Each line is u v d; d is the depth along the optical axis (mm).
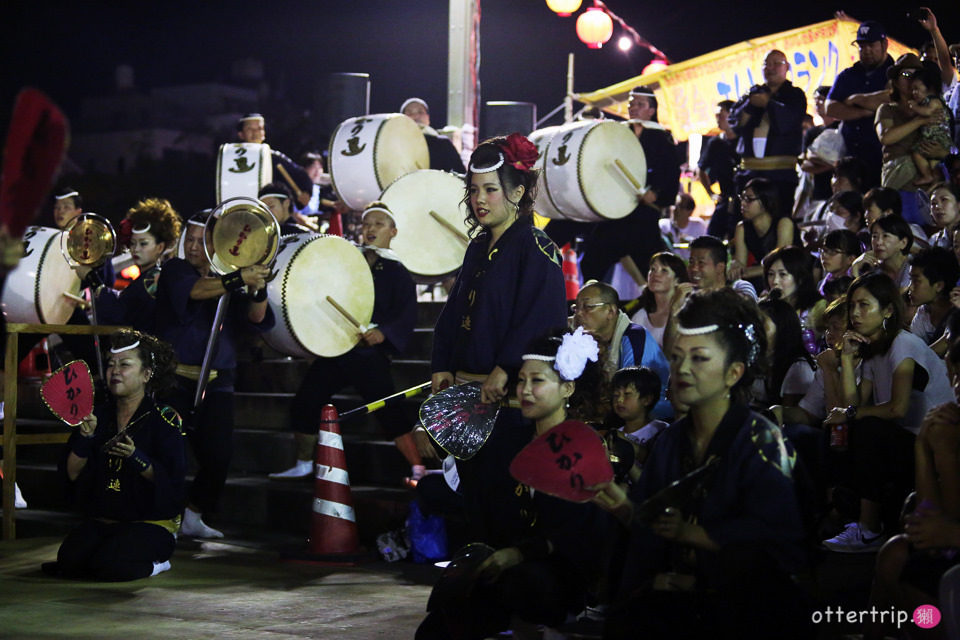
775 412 4578
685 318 2906
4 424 6156
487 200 4168
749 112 8359
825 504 4508
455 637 3328
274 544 5992
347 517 5605
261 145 9320
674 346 2936
